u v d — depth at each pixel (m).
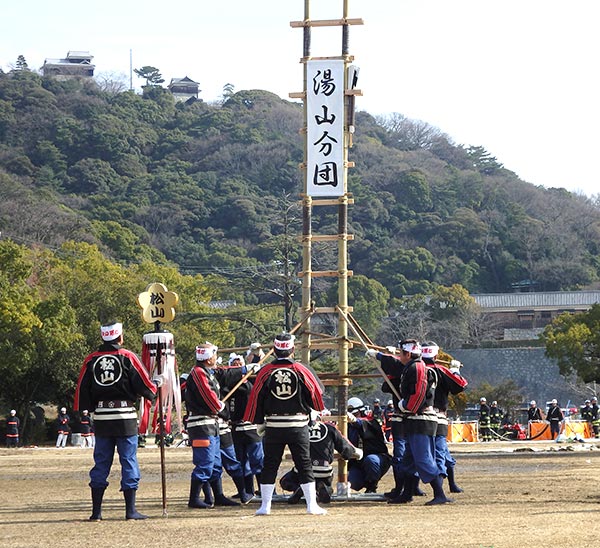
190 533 13.59
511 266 147.62
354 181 159.50
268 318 83.31
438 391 18.95
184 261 141.25
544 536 12.12
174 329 71.12
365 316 111.44
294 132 195.12
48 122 175.75
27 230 113.69
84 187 160.88
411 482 18.50
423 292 132.12
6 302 60.75
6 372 64.19
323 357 65.12
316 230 134.50
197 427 18.36
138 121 187.00
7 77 187.50
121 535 13.59
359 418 20.73
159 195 158.88
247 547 12.05
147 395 16.16
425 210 163.25
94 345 69.81
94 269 75.94
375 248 146.12
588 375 73.75
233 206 152.12
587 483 22.81
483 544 11.62
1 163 162.62
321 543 12.18
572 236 155.88
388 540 12.23
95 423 16.11
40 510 18.41
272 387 15.99
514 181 174.25
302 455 16.02
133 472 16.11
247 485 19.75
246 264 136.62
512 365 95.12
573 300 127.94
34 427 69.62
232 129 184.88
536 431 59.62
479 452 40.38
